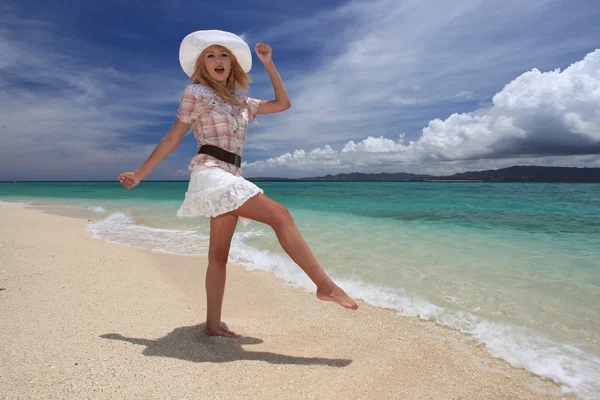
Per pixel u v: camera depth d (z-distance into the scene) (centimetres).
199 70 242
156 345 231
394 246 584
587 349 250
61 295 320
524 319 301
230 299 358
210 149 227
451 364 228
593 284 385
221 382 191
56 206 1502
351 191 2973
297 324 292
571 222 865
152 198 2106
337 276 425
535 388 203
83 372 188
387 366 222
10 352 206
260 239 660
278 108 266
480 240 635
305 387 193
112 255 508
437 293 365
